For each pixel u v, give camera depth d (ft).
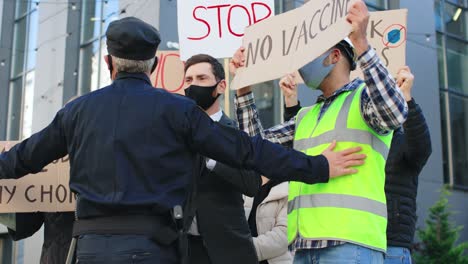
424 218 44.09
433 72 47.24
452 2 50.44
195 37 15.46
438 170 45.88
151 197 7.75
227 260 10.71
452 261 36.94
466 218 47.21
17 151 8.60
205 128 8.16
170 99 8.23
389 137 9.50
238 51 11.14
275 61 10.43
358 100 9.33
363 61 8.61
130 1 44.91
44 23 52.85
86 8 49.52
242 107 11.07
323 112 9.83
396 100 8.59
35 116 51.85
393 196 12.03
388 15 13.35
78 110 8.32
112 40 8.49
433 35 47.80
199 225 10.75
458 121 48.78
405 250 11.93
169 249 7.88
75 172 8.11
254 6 15.31
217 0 15.49
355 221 8.84
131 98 8.17
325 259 9.00
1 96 55.01
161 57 16.57
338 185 9.04
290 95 12.32
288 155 8.46
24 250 47.67
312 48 9.35
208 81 11.74
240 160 8.26
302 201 9.42
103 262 7.58
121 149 7.88
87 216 7.86
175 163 8.02
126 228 7.64
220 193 10.96
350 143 9.14
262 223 13.92
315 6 9.73
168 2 42.06
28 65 53.78
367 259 8.80
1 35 55.83
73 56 49.73
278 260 13.62
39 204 12.67
